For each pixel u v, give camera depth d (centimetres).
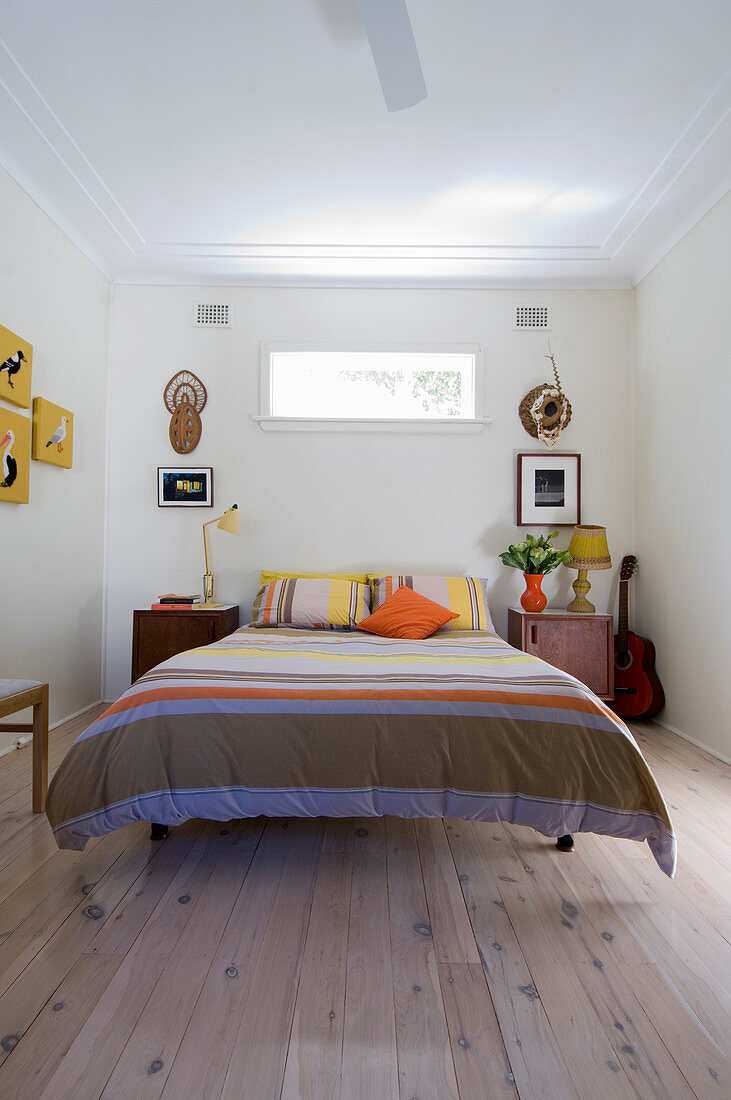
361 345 380
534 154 264
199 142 258
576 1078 103
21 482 277
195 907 156
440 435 379
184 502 374
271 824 209
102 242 341
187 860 182
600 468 380
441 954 137
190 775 166
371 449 379
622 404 380
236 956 136
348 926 148
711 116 241
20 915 151
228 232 329
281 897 161
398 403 389
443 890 166
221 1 191
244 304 381
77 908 154
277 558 377
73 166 274
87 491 351
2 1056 106
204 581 371
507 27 200
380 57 184
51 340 308
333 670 199
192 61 215
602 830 168
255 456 378
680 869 179
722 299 285
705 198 295
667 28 201
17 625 280
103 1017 116
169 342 379
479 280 379
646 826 166
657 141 256
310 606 329
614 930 148
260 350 379
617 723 175
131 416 377
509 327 382
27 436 282
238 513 369
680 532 321
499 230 326
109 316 377
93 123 246
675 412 328
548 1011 119
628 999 123
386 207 305
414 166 273
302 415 387
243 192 293
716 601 288
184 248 346
